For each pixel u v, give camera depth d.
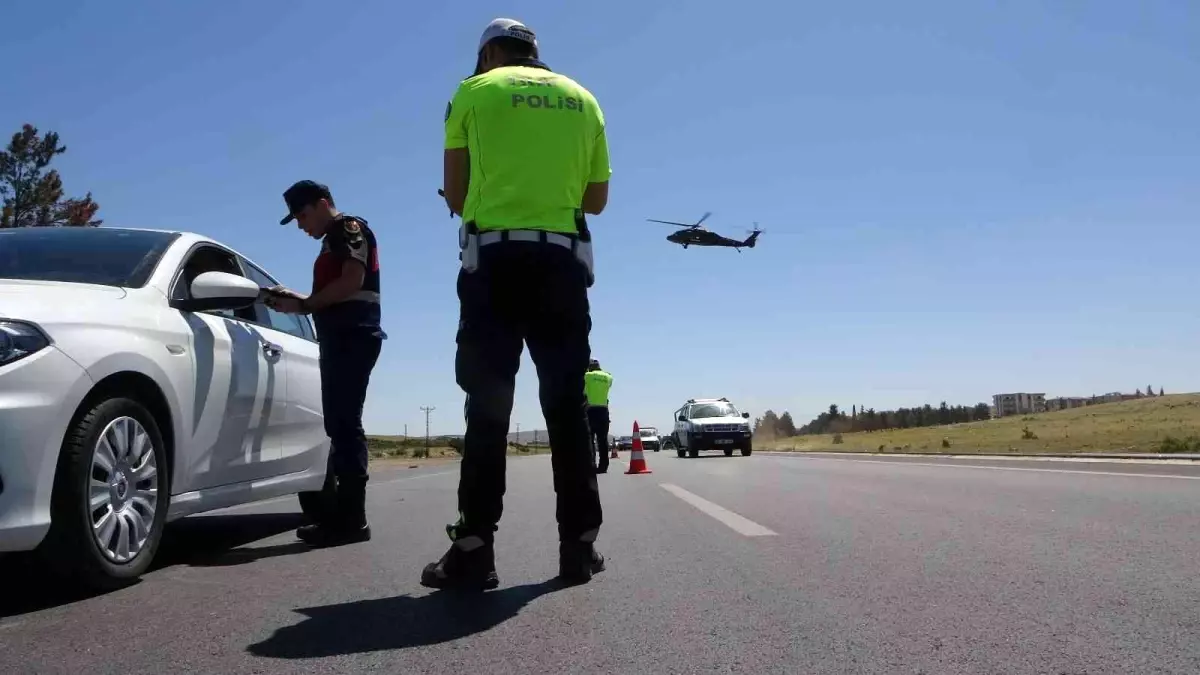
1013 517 5.61
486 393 3.51
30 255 4.37
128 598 3.54
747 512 6.24
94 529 3.52
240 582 3.87
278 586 3.77
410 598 3.48
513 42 3.71
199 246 4.90
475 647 2.76
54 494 3.38
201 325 4.49
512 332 3.52
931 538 4.74
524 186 3.46
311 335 6.28
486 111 3.48
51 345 3.42
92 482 3.52
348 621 3.11
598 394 13.67
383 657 2.66
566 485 3.72
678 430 26.67
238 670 2.55
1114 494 7.04
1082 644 2.66
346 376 5.09
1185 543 4.42
